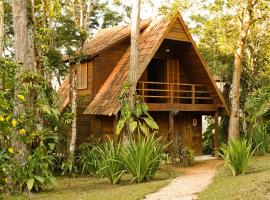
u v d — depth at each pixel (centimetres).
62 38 1712
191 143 2356
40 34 1501
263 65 2839
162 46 2148
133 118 1717
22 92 1020
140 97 1748
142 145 1351
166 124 2252
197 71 2212
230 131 2177
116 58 2123
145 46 1958
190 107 2125
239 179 1225
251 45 2820
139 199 986
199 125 2422
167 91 2128
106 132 2039
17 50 1158
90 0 2017
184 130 2341
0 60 935
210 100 2266
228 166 1543
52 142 1331
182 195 1025
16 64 986
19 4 1164
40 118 1259
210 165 1936
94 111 1917
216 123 2245
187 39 2047
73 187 1293
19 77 1084
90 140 1891
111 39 2138
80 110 2058
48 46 1633
